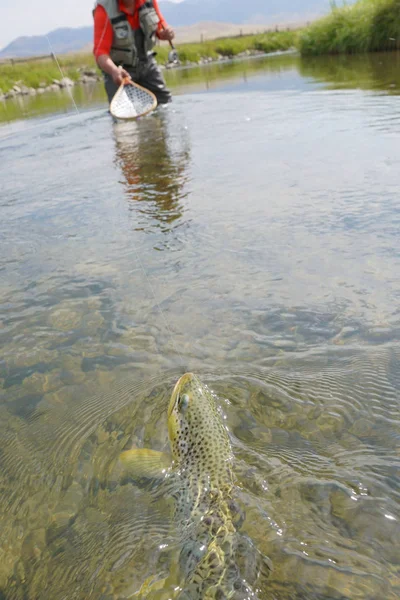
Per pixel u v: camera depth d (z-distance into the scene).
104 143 2.38
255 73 5.05
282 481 0.54
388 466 0.55
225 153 1.88
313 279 0.95
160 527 0.52
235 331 0.84
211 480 0.56
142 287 1.01
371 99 2.55
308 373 0.72
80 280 1.07
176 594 0.45
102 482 0.59
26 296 1.03
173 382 0.74
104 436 0.66
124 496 0.57
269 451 0.59
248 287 0.96
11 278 1.11
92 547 0.51
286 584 0.44
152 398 0.72
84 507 0.56
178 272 1.04
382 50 5.59
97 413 0.70
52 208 1.52
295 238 1.12
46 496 0.58
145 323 0.89
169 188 1.56
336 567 0.45
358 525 0.49
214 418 0.62
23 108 4.84
